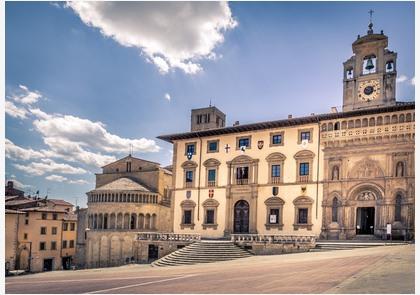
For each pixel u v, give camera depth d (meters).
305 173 58.22
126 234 73.00
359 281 23.97
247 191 62.03
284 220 58.66
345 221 54.16
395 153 52.03
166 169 88.62
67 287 29.44
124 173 84.56
